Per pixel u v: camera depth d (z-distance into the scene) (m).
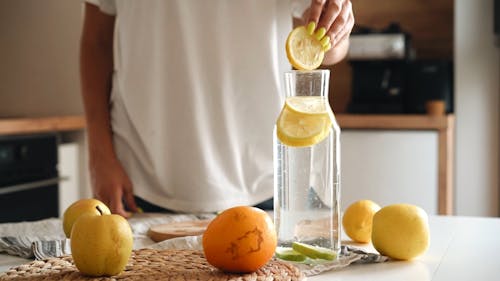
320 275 0.89
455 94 3.15
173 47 1.56
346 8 1.16
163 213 1.54
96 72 1.66
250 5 1.53
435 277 0.88
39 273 0.85
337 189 0.91
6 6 3.55
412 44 3.68
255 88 1.55
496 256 1.00
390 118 3.15
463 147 3.14
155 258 0.93
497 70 3.08
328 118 0.90
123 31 1.60
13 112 3.56
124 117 1.62
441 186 3.10
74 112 3.45
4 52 3.56
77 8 3.41
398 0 3.68
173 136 1.57
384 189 3.18
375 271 0.91
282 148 0.91
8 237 1.15
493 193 3.11
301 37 0.94
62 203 3.25
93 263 0.82
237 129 1.56
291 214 0.91
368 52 3.32
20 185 2.95
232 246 0.81
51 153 3.15
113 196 1.54
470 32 3.11
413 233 0.95
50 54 3.48
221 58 1.54
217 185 1.55
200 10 1.54
